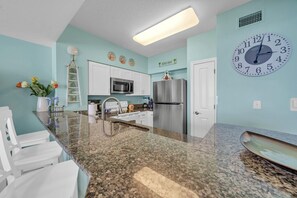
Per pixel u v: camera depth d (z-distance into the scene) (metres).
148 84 4.21
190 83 2.86
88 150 0.58
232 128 1.21
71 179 0.78
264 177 0.39
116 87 3.12
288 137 0.95
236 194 0.32
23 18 1.58
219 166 0.45
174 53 3.62
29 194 0.66
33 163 1.10
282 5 1.61
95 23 2.33
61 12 1.51
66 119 1.52
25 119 2.17
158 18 2.15
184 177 0.38
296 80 1.54
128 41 3.06
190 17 2.03
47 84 2.38
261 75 1.74
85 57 2.59
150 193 0.32
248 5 1.83
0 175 0.78
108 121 1.42
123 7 1.91
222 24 2.04
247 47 1.84
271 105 1.68
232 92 1.96
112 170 0.42
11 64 2.06
